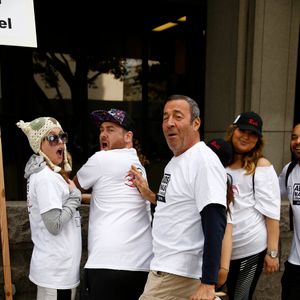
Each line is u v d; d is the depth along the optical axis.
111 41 6.42
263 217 2.79
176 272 2.14
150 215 2.82
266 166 2.72
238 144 2.73
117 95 6.57
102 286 2.45
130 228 2.56
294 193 3.04
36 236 2.51
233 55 5.01
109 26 6.37
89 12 6.26
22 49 5.99
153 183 5.91
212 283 1.95
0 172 2.63
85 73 6.43
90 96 6.50
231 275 2.82
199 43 5.61
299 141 2.99
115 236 2.51
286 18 4.95
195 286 2.19
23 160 6.01
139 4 6.02
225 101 5.19
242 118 2.75
